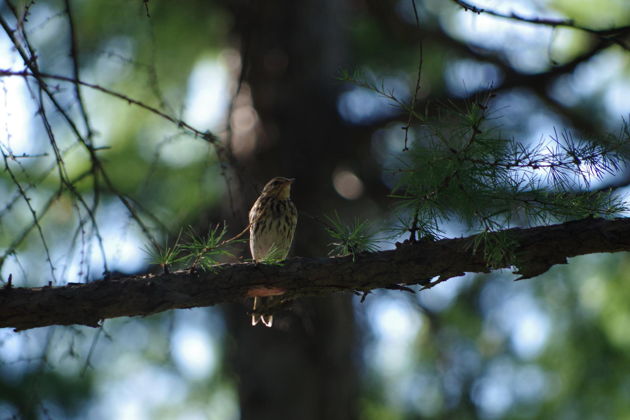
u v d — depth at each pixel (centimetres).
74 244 767
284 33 1362
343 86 1391
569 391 1416
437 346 1467
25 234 740
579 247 632
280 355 1269
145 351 1422
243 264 692
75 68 806
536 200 613
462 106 1265
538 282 1470
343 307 1301
